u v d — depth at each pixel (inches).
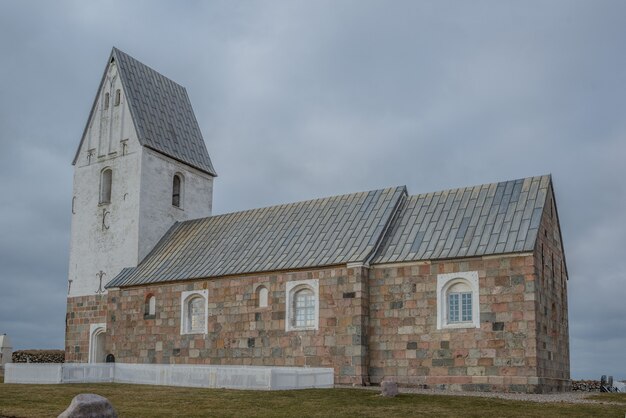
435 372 1241.4
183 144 1953.7
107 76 1929.1
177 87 2050.9
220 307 1494.8
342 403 931.3
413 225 1397.6
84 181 1911.9
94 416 651.5
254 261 1493.6
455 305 1256.8
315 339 1350.9
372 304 1328.7
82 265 1856.5
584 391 1381.6
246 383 1129.4
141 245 1766.7
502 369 1182.3
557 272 1371.8
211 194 2018.9
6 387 1129.4
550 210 1362.0
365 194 1552.7
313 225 1531.7
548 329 1250.6
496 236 1258.0
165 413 816.9
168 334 1562.5
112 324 1660.9
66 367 1299.2
